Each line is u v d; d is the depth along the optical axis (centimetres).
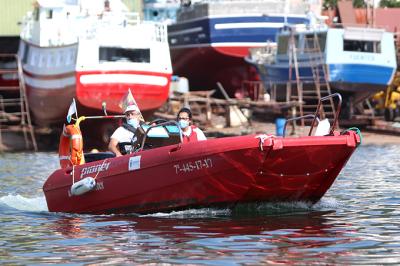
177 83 10156
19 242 2962
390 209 3619
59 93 8150
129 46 7850
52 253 2756
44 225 3322
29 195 4388
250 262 2564
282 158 3209
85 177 3588
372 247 2770
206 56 11088
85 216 3541
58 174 3712
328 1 15775
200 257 2641
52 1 8525
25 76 8988
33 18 8969
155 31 7994
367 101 10575
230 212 3425
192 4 11350
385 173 5328
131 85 7856
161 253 2716
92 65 7738
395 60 9544
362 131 9375
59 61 8100
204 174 3266
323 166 3319
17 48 11419
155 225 3228
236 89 11562
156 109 8119
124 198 3472
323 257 2620
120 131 3672
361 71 9356
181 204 3384
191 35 11250
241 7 10788
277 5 10781
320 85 9494
